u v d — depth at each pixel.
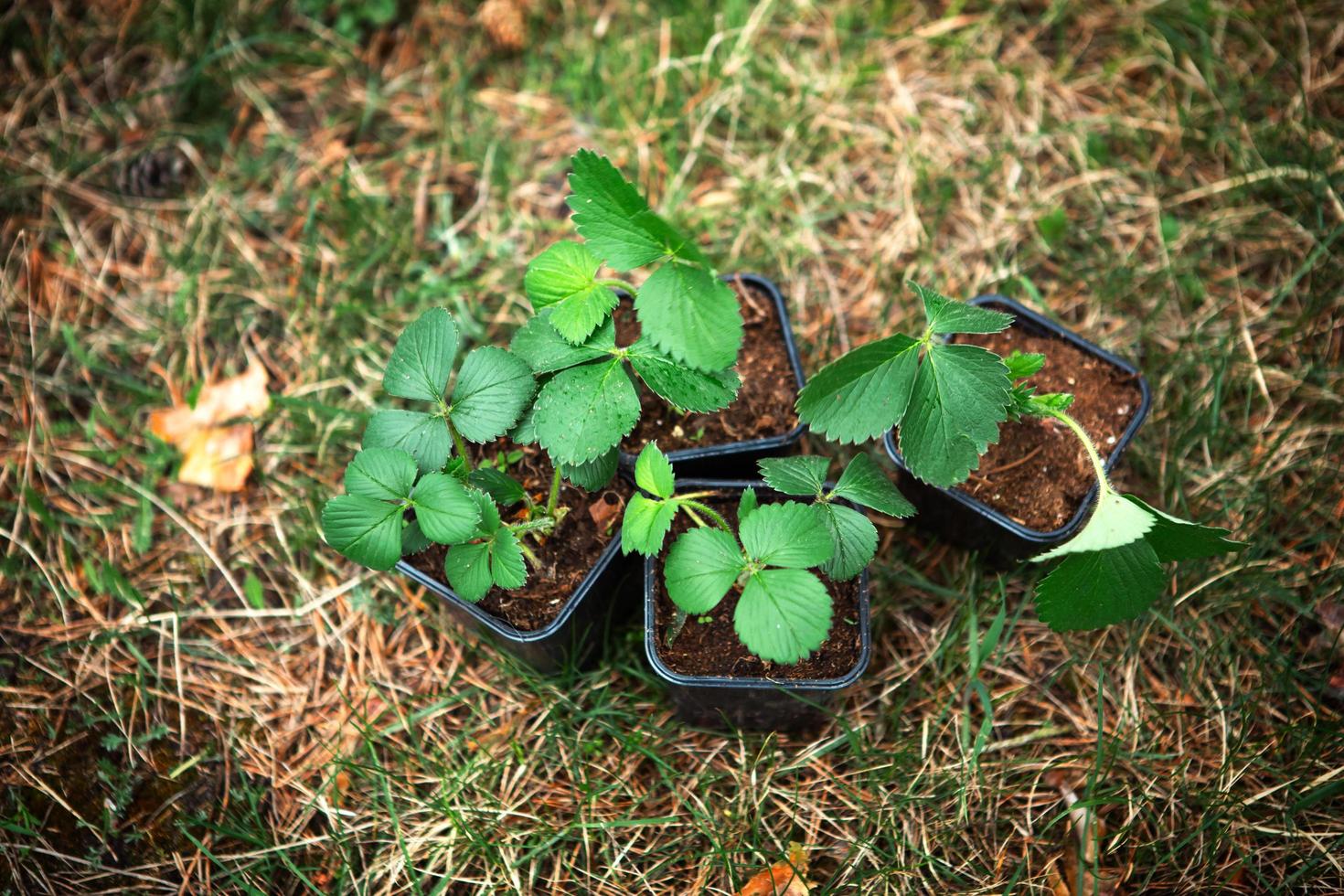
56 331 0.74
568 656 0.64
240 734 0.65
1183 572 0.67
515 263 0.75
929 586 0.67
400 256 0.76
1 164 0.77
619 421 0.56
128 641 0.67
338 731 0.65
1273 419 0.70
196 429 0.72
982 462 0.64
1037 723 0.65
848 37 0.81
